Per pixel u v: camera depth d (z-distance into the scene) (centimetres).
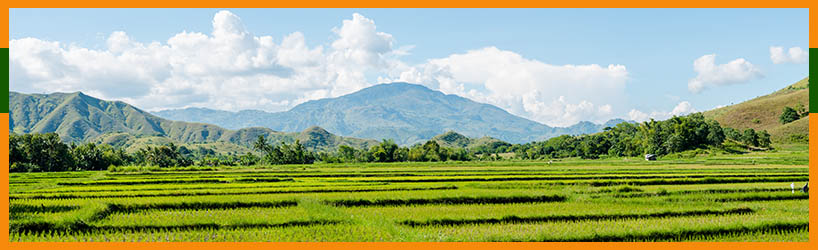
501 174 5584
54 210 2803
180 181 4828
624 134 13550
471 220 2500
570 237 2131
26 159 7806
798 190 3697
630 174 5400
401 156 12006
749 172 5566
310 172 6288
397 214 2622
